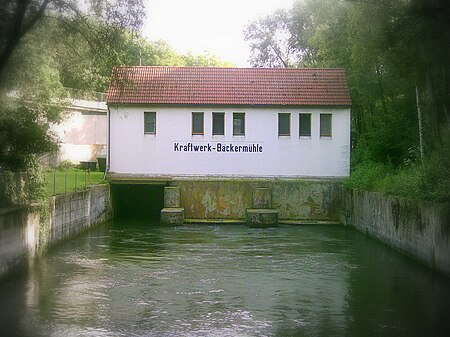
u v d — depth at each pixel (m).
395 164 31.27
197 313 14.27
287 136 35.28
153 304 15.09
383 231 25.22
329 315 14.07
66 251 23.30
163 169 35.28
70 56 21.95
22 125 19.86
